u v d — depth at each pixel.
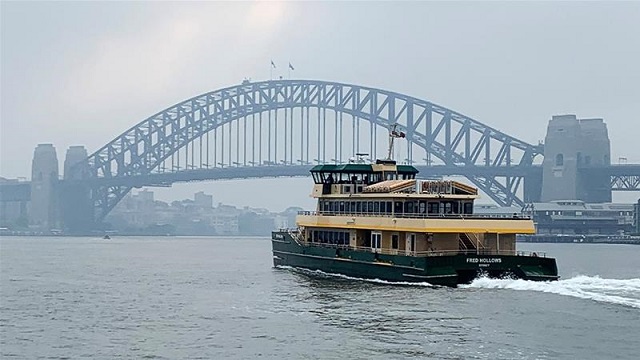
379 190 81.75
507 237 77.31
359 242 84.62
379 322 57.12
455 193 80.25
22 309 70.19
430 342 50.78
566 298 65.19
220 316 63.69
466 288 71.75
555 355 47.19
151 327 59.62
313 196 93.44
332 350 50.00
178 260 148.62
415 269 74.12
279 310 65.50
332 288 76.75
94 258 157.25
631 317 57.16
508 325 54.91
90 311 68.50
